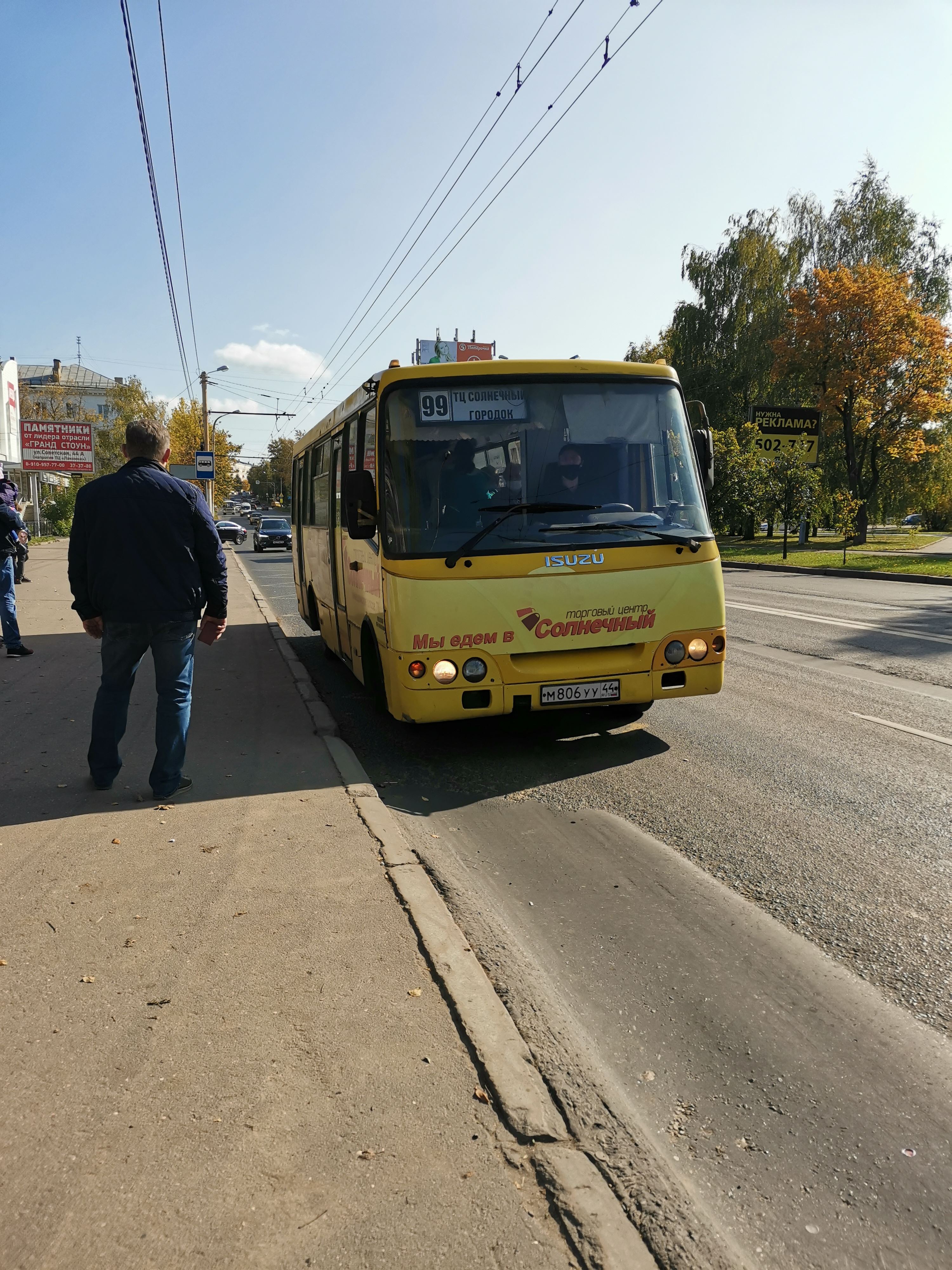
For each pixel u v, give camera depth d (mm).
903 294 38375
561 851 4777
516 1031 2898
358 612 7883
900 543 40375
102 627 5297
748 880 4375
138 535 4973
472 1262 2041
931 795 5602
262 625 14000
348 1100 2576
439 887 4266
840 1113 2688
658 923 3928
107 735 5316
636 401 6625
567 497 6352
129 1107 2543
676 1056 2967
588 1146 2469
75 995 3115
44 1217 2156
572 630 6098
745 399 45281
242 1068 2717
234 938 3518
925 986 3404
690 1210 2268
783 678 9219
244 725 7109
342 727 7750
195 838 4578
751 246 44938
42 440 47281
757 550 36500
